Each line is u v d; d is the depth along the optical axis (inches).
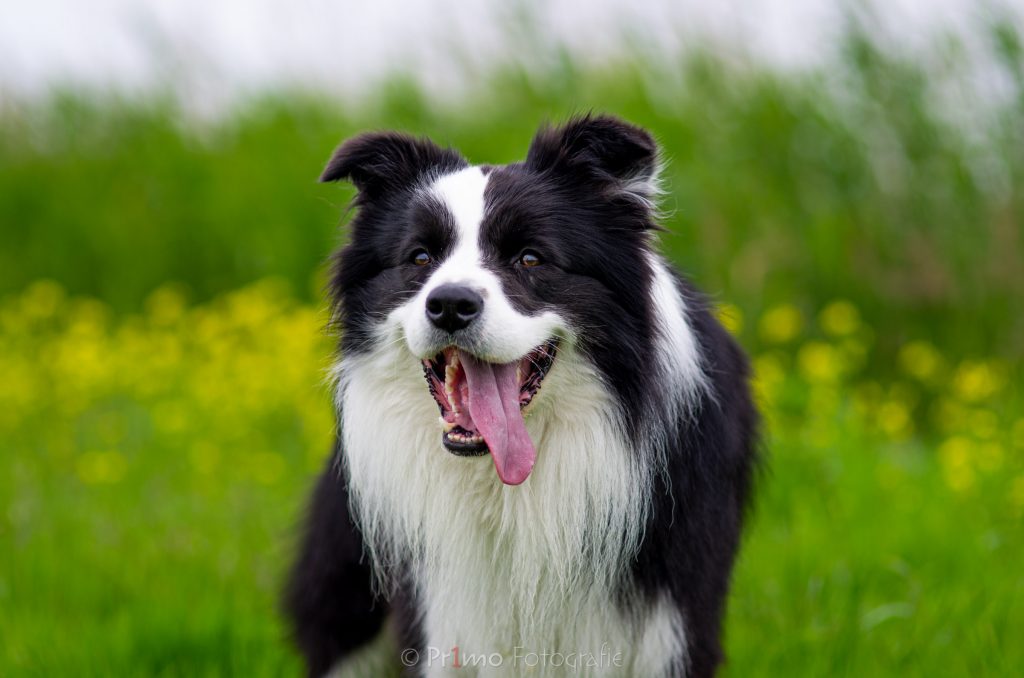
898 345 448.1
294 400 403.9
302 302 528.7
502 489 191.6
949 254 444.1
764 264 460.1
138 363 452.8
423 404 193.2
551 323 184.2
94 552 294.7
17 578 277.1
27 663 237.0
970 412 373.4
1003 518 305.9
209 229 572.1
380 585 209.6
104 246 583.2
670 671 191.9
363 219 202.1
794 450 333.4
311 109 593.3
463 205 189.2
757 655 234.8
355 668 225.5
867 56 450.3
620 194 192.9
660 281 195.0
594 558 191.3
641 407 188.4
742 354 220.4
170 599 265.4
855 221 457.7
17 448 387.2
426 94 542.9
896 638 239.8
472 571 195.3
